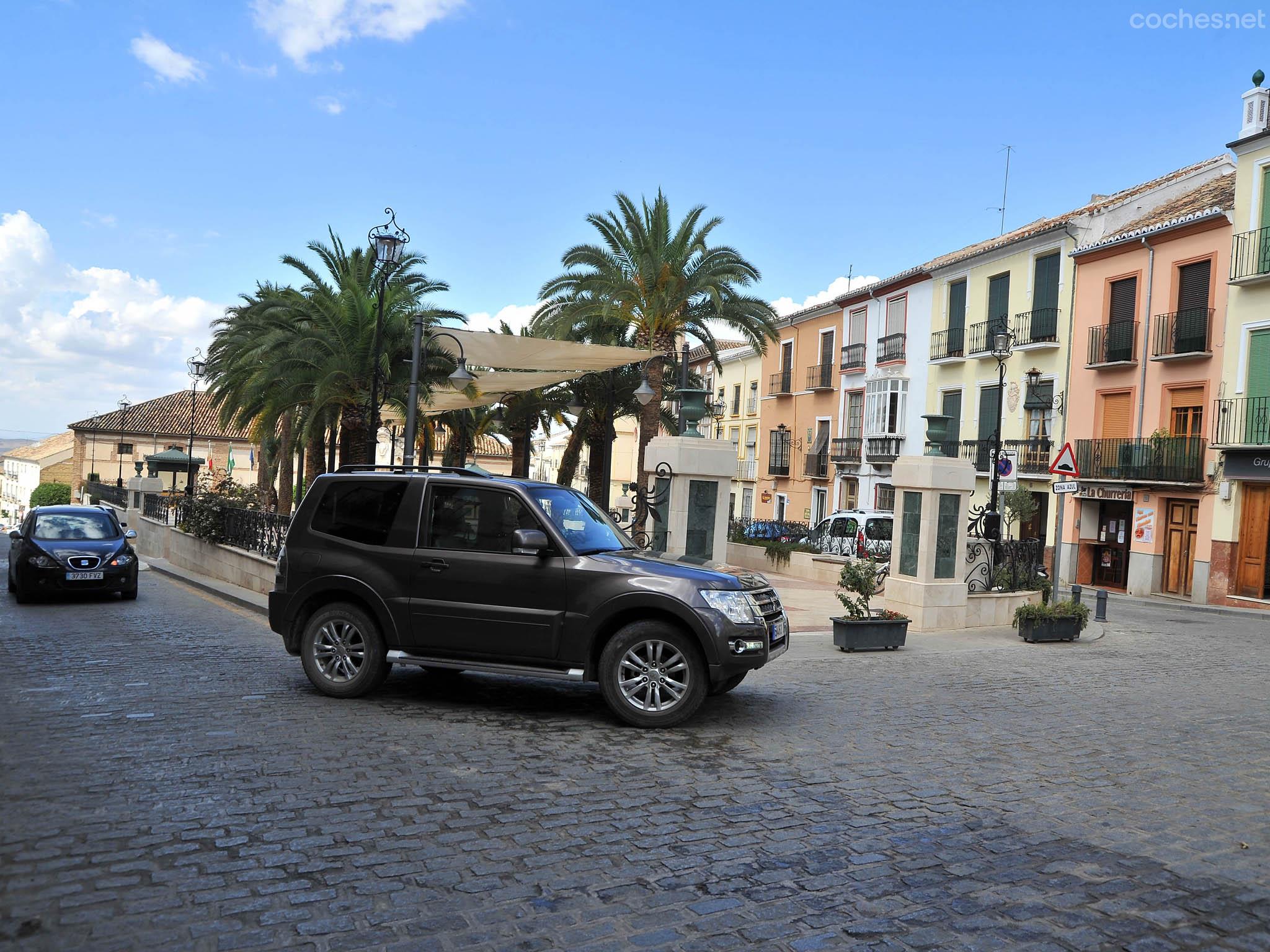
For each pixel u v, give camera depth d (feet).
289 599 25.30
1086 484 91.86
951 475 45.27
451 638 23.79
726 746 20.97
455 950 10.99
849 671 32.60
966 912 12.36
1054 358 98.22
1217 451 79.30
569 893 12.67
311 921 11.64
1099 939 11.66
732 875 13.44
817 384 143.23
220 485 83.92
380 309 49.37
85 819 15.03
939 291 115.65
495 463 217.97
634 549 25.64
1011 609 48.93
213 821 15.10
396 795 16.66
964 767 19.79
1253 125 79.20
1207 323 81.10
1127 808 17.19
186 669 28.99
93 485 148.66
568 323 74.84
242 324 70.85
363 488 25.53
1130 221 96.22
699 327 78.74
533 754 19.75
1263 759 21.24
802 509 146.00
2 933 11.11
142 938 11.09
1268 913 12.57
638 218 73.00
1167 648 43.27
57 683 26.27
